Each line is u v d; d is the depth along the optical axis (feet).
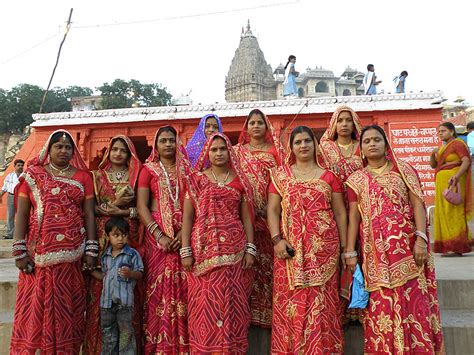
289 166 10.30
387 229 9.14
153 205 10.59
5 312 13.01
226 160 10.15
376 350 8.86
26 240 9.99
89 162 34.37
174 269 9.86
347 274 9.64
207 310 8.99
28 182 9.83
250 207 10.12
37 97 138.82
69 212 9.79
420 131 30.19
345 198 10.28
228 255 9.28
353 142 11.60
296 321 8.97
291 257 9.32
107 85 154.71
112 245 10.23
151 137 33.83
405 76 43.80
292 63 44.14
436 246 18.39
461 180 17.75
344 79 195.42
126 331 9.66
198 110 33.24
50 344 9.07
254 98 180.65
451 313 11.72
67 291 9.53
